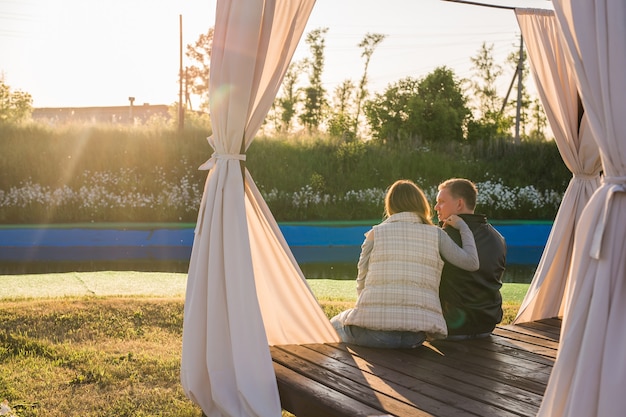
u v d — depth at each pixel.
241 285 3.59
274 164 18.58
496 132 26.50
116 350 5.27
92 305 6.63
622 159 2.69
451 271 4.38
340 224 16.78
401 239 4.07
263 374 3.52
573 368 2.68
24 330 5.72
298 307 4.30
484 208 18.70
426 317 4.02
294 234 15.52
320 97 28.22
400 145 20.69
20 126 17.72
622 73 2.67
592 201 2.75
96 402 4.25
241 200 3.70
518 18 5.11
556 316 5.35
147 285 8.55
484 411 3.14
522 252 14.02
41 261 11.34
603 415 2.56
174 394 4.40
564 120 5.02
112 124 18.77
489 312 4.41
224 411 3.50
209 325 3.59
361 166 19.34
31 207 16.22
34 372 4.77
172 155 17.84
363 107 27.70
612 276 2.65
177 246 13.62
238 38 3.67
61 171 17.25
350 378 3.62
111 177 17.36
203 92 30.44
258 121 3.90
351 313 4.20
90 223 16.06
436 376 3.67
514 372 3.77
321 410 3.24
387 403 3.23
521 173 20.19
